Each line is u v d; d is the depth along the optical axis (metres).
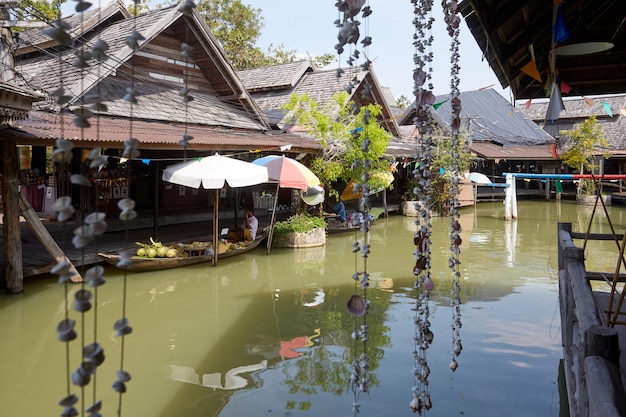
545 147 27.25
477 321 6.68
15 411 4.35
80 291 1.18
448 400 4.44
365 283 2.08
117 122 10.22
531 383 4.79
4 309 6.94
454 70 3.00
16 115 6.37
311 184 11.62
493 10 3.70
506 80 5.27
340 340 6.06
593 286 8.25
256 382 4.91
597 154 24.41
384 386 4.74
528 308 7.30
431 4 2.54
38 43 11.46
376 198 21.42
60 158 1.08
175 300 7.74
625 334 3.92
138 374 5.10
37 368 5.24
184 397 4.60
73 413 1.16
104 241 10.27
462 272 9.89
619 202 24.83
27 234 10.21
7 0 7.32
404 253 11.90
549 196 26.89
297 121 15.11
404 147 19.17
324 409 4.32
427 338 2.88
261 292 8.31
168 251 9.43
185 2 1.33
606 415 1.75
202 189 15.56
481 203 25.59
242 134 12.88
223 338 6.15
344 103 13.88
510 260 11.18
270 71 19.52
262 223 14.33
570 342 4.35
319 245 12.69
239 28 24.84
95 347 1.19
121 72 11.23
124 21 12.92
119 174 12.90
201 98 13.90
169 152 14.21
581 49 4.31
